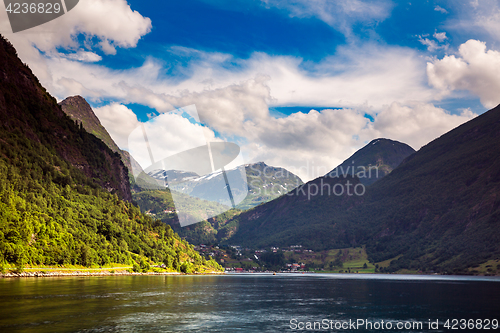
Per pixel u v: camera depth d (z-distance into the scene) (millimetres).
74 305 72688
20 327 52219
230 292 120312
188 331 56000
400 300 102812
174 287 129375
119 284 127500
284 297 108000
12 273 138000
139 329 55219
